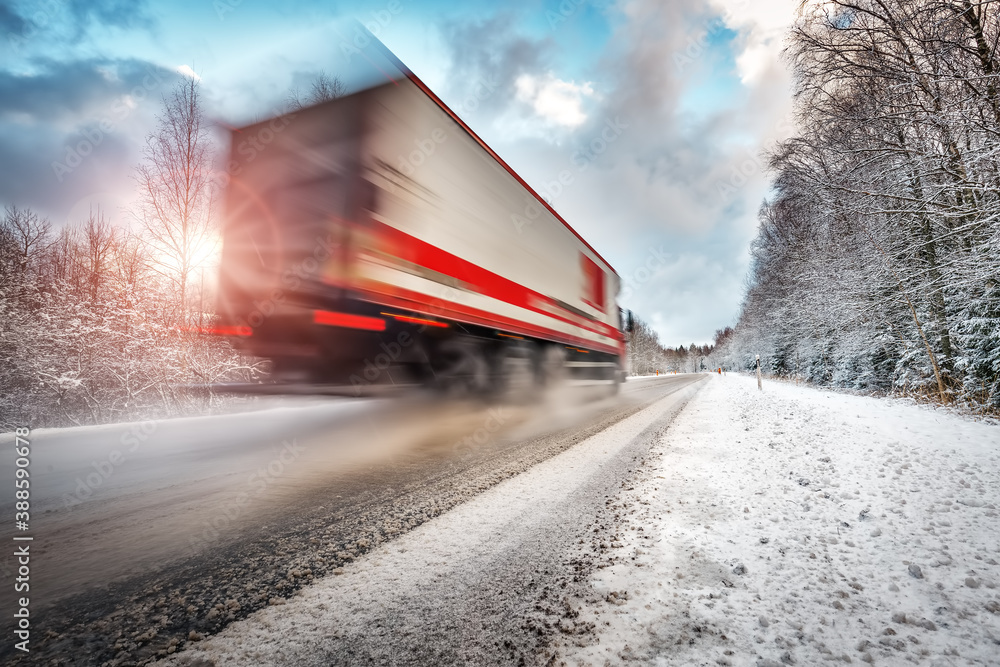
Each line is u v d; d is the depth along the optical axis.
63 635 1.59
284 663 1.46
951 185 7.61
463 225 5.84
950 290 9.81
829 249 12.78
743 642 1.54
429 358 5.50
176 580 2.03
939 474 3.73
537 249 8.04
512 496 3.29
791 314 20.66
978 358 9.30
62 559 2.23
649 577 2.03
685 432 6.29
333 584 1.99
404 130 4.82
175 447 4.94
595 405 10.23
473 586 1.96
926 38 7.19
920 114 7.54
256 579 2.04
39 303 8.19
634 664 1.43
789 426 6.61
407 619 1.71
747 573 2.05
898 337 13.23
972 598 1.80
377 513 2.92
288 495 3.29
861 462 4.20
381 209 4.48
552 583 1.99
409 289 4.84
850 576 2.01
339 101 4.28
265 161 4.51
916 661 1.43
